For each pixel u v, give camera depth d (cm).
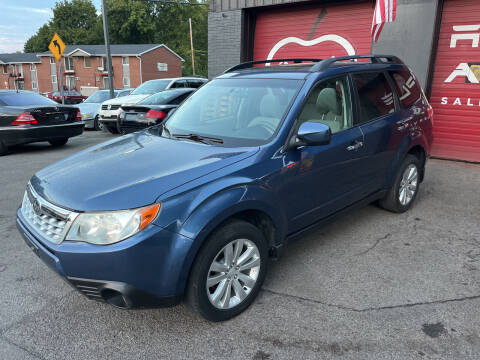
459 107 748
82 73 4894
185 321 272
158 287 233
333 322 268
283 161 291
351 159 354
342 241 399
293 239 320
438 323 266
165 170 259
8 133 854
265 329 262
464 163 748
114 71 4672
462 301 291
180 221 234
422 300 293
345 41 876
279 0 907
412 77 471
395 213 474
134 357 238
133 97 1162
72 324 270
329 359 234
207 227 240
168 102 920
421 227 433
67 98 3553
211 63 1070
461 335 253
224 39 1031
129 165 273
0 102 874
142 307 235
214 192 247
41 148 990
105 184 248
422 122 466
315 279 326
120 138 362
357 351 240
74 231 230
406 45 764
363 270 340
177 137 333
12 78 5522
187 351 243
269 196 279
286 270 341
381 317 273
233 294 277
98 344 250
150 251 226
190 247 234
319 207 335
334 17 882
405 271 337
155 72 4697
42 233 249
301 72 345
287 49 975
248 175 269
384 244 391
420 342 247
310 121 310
